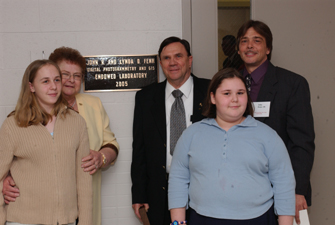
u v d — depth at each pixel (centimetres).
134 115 194
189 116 180
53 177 136
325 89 217
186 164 139
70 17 207
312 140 151
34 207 136
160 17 212
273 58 214
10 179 143
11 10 204
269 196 125
